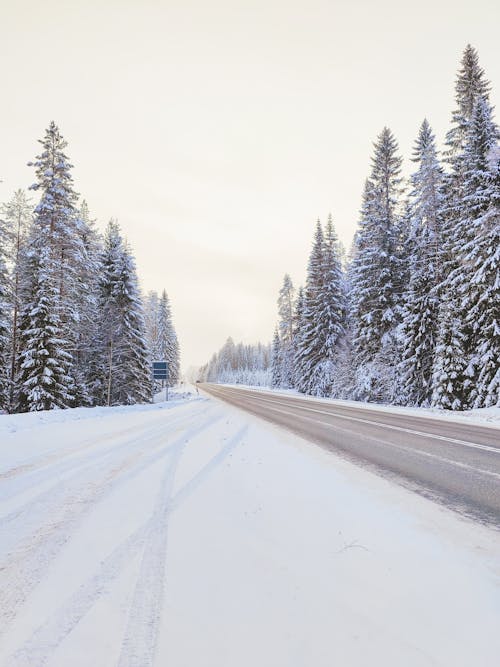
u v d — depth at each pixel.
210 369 165.88
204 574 2.62
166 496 4.41
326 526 3.54
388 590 2.44
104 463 6.13
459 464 6.12
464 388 17.78
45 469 5.72
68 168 21.08
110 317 24.88
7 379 19.52
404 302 24.33
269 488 4.76
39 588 2.44
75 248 21.47
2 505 4.10
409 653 1.84
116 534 3.31
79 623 2.07
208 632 2.00
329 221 35.56
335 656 1.82
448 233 20.83
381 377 23.31
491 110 19.30
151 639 1.94
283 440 8.46
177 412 16.05
